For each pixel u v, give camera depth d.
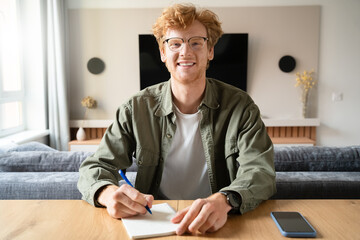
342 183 1.43
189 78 1.25
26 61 4.50
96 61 4.95
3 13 3.95
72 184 1.53
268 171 1.16
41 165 1.77
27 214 1.00
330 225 0.90
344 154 1.70
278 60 4.92
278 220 0.92
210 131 1.36
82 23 4.92
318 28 4.86
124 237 0.85
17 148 2.08
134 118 1.37
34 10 4.43
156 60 4.88
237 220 0.95
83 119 5.07
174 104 1.38
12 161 1.77
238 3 4.84
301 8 4.83
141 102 1.40
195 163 1.40
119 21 4.92
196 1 4.84
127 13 4.90
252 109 1.33
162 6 4.89
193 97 1.33
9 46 4.12
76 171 1.76
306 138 4.89
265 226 0.90
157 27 1.29
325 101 4.98
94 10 4.90
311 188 1.43
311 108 5.00
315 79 4.95
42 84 4.53
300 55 4.90
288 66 4.88
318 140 5.04
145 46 4.86
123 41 4.95
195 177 1.42
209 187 1.43
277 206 1.05
